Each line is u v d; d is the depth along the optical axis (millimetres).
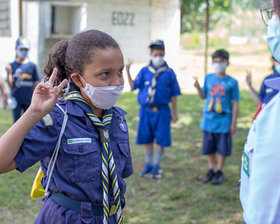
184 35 22359
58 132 1785
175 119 5441
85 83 1837
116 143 1969
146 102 5188
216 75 5176
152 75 5184
